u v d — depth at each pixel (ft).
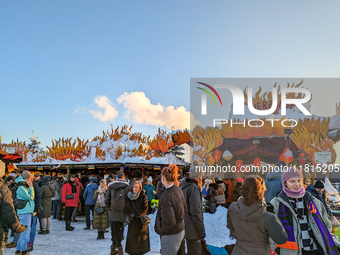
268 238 7.70
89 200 26.94
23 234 16.66
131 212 15.03
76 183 32.50
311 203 9.32
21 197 16.52
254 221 7.50
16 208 16.38
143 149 40.83
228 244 15.35
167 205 10.75
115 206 17.40
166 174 11.27
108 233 25.05
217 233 17.37
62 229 26.89
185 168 46.37
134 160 39.14
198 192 12.98
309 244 8.96
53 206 34.09
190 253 13.12
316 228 9.05
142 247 14.88
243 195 7.79
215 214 20.79
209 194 24.27
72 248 19.65
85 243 21.17
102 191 22.77
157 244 19.81
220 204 27.63
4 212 10.21
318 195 16.10
